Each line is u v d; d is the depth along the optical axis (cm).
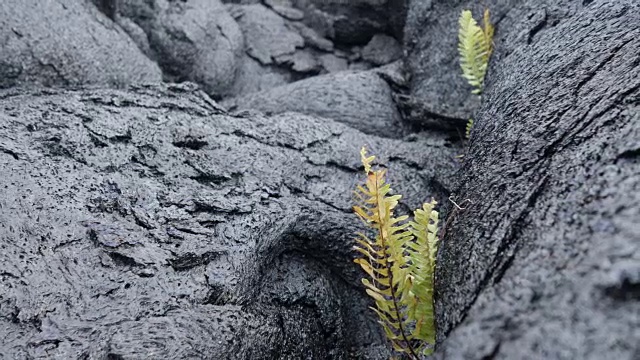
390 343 268
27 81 359
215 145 307
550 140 194
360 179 320
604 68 213
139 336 191
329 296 270
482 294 156
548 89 229
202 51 509
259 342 218
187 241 238
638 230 127
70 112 295
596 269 125
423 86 454
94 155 271
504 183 195
